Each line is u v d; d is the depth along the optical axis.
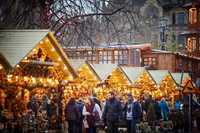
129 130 30.80
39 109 27.80
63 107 31.61
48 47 28.50
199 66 71.12
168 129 36.66
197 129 40.31
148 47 60.16
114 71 39.81
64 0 34.41
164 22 89.69
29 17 32.66
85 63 36.28
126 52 54.28
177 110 39.81
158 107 36.06
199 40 88.25
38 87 28.58
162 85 46.03
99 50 51.28
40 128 27.02
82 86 35.66
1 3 31.53
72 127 27.80
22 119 26.00
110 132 29.77
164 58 62.47
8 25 32.22
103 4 36.50
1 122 24.91
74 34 35.50
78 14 34.88
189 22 93.56
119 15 41.34
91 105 29.11
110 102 30.02
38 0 32.19
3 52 26.11
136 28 38.78
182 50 90.31
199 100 48.22
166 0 101.12
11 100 26.62
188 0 97.00
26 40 27.03
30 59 27.39
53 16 34.25
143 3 107.44
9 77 26.38
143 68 43.09
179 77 49.91
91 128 29.09
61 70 30.16
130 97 31.11
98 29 37.16
